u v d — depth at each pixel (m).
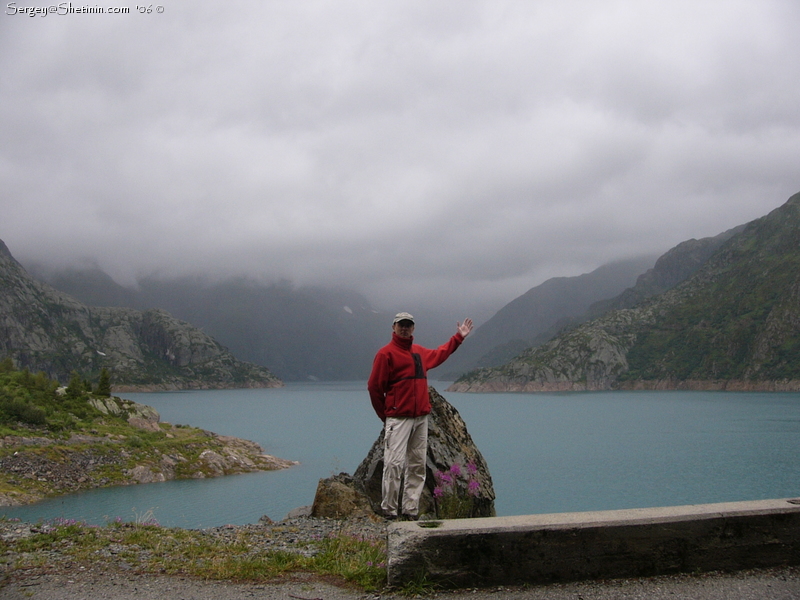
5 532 9.61
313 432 173.38
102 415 92.88
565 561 6.03
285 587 6.43
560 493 80.38
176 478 76.56
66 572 7.15
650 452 127.00
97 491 66.44
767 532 6.30
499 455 126.56
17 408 79.38
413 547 6.04
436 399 16.05
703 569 6.17
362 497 14.62
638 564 6.09
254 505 59.75
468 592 5.89
